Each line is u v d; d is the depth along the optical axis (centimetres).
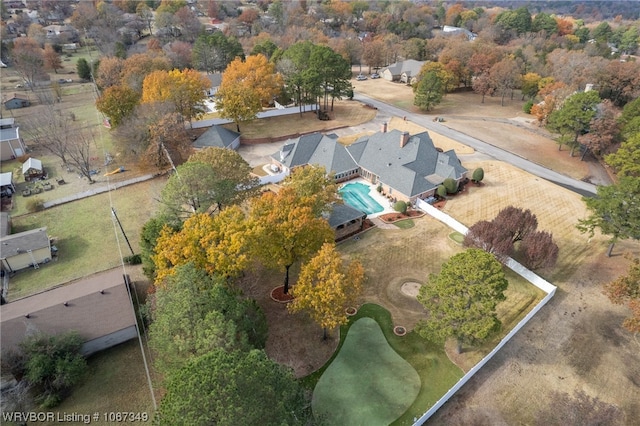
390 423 3150
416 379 3497
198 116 9025
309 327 3969
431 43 14325
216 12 19362
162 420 2108
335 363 3631
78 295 3850
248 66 9306
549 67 11394
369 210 5966
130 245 5166
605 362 3678
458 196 6309
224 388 2105
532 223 4819
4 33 14350
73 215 5866
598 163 7488
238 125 8731
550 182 6794
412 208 5988
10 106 9888
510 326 4019
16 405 3052
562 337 3919
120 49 12219
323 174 4838
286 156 6931
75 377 3291
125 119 7306
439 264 4872
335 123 9206
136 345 3744
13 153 7569
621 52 17488
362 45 14362
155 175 6856
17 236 4903
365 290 4466
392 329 3988
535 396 3362
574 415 3222
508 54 12394
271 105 10294
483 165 7338
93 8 16888
